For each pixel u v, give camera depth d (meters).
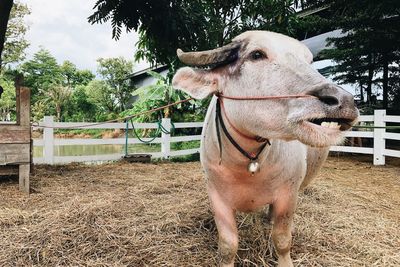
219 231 2.54
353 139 10.87
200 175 7.04
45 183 6.18
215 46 10.30
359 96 13.85
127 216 4.20
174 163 9.22
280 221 2.56
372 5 10.83
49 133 8.42
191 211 4.25
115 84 32.50
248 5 10.39
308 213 4.30
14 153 5.41
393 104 12.95
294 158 2.43
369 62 12.50
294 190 2.51
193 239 3.51
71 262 3.12
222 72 2.17
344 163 9.32
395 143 12.50
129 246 3.39
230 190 2.46
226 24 10.82
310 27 12.71
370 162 9.52
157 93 16.02
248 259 3.10
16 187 5.79
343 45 12.66
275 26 10.29
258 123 1.93
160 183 6.23
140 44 10.45
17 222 4.05
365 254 3.30
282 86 1.83
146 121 16.17
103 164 8.66
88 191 5.63
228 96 2.11
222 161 2.32
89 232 3.62
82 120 32.50
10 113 37.38
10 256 3.21
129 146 16.44
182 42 8.87
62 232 3.59
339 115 1.62
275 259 3.12
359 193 5.75
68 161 8.72
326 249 3.35
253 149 2.16
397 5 10.34
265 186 2.41
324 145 1.69
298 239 3.51
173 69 10.41
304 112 1.69
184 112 16.28
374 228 3.96
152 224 3.88
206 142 2.51
